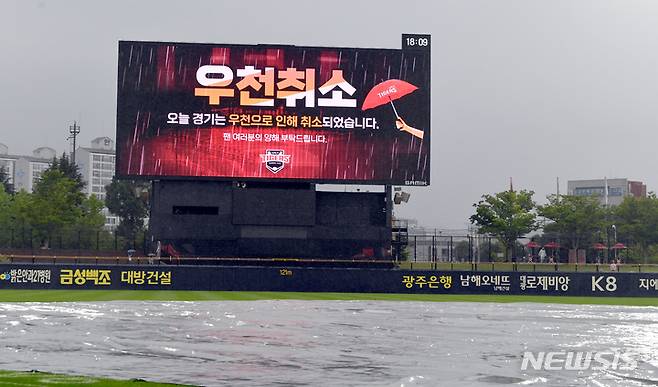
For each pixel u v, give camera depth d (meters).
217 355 19.28
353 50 54.12
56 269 46.84
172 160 53.31
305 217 54.16
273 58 53.91
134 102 53.22
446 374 16.77
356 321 28.92
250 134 53.72
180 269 47.81
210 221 54.25
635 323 29.39
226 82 53.62
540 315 33.03
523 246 76.06
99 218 112.81
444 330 26.03
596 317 32.25
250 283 48.31
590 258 81.00
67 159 129.38
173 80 53.44
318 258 54.62
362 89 54.12
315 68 54.00
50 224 88.00
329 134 54.00
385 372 16.94
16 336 22.73
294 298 42.44
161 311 31.98
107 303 36.34
